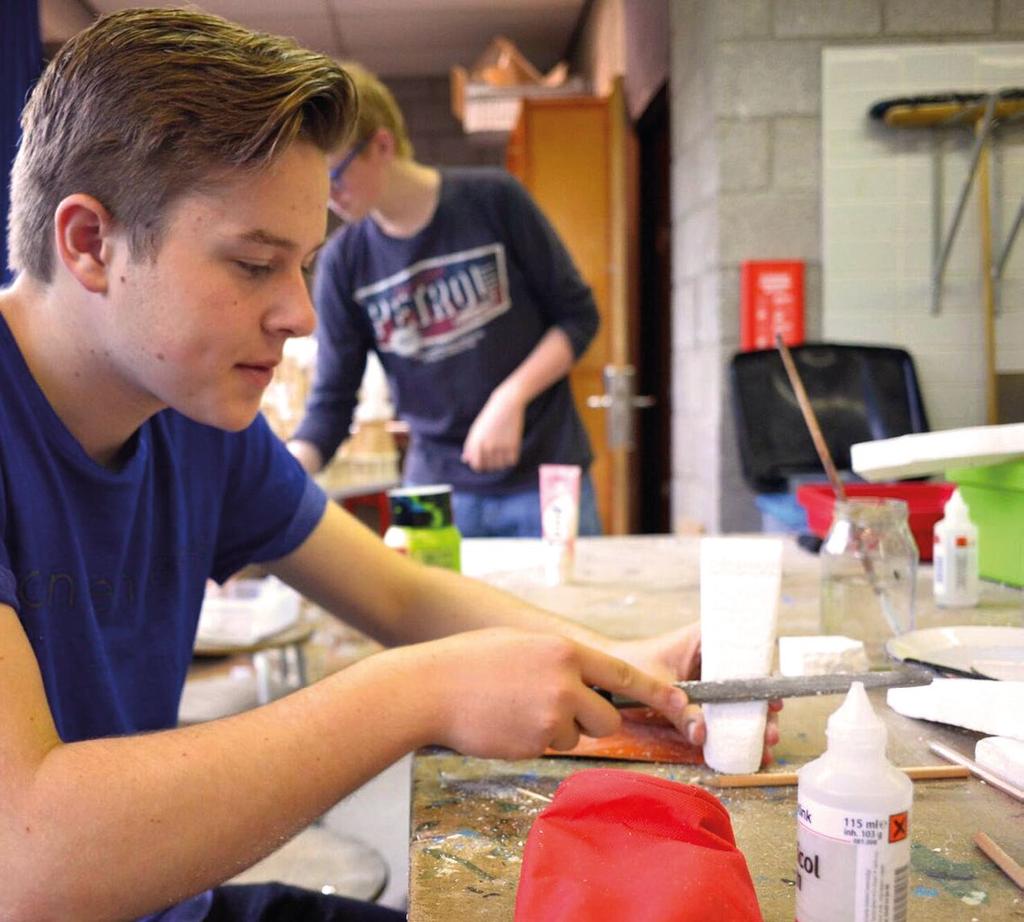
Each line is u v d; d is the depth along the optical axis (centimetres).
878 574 95
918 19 142
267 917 79
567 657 64
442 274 190
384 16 480
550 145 368
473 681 62
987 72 136
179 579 86
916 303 145
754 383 175
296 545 93
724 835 48
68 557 73
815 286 180
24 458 69
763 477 175
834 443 160
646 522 404
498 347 193
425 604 90
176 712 88
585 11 487
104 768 52
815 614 104
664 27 316
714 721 66
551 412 196
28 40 221
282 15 461
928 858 52
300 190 62
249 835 53
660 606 113
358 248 193
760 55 172
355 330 200
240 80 59
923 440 96
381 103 170
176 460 84
